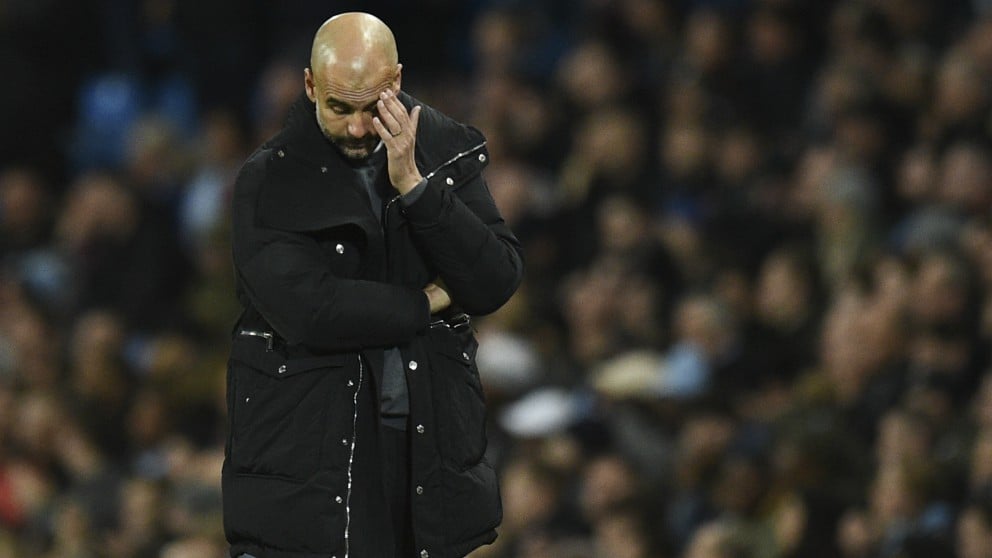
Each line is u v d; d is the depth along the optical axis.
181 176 51.78
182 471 37.84
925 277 33.50
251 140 52.31
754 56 44.47
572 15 52.59
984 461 28.23
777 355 37.25
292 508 16.17
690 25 46.28
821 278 38.41
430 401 16.47
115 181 52.59
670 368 37.84
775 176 42.06
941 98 39.38
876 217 39.16
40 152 56.16
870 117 40.34
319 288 16.00
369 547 16.30
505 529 32.97
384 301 16.09
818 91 43.34
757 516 31.44
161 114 55.09
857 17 42.62
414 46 54.81
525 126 46.91
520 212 43.34
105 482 39.19
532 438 34.94
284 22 54.84
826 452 30.75
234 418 16.50
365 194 16.39
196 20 54.72
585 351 40.12
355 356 16.38
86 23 57.62
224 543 34.31
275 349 16.42
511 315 40.06
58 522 38.72
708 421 34.06
